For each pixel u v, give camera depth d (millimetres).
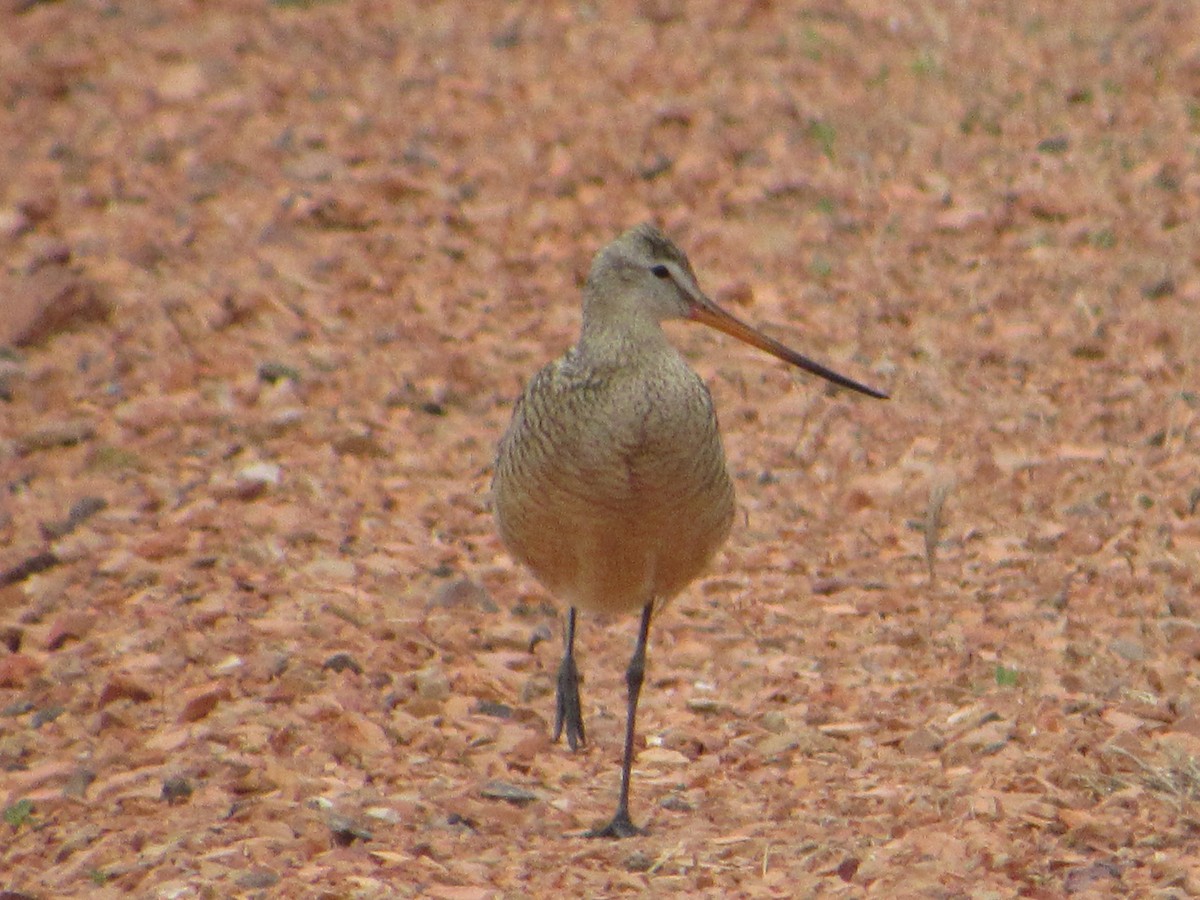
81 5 22984
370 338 16328
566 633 11109
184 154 19516
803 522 13680
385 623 12148
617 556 10047
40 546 13125
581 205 18422
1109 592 12484
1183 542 13023
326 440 14812
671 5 22062
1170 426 14445
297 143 19609
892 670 11656
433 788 10258
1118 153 18531
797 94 20016
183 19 22547
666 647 12141
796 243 17594
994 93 19766
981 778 10141
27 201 18359
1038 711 10930
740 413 15133
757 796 10203
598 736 11039
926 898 8766
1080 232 17344
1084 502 13625
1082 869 9055
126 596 12594
